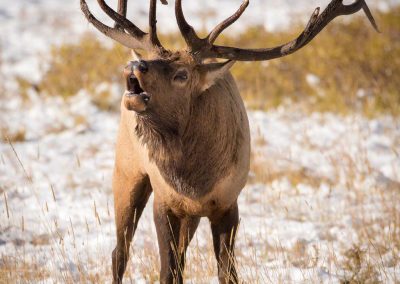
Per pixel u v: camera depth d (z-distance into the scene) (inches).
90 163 1418.6
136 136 733.9
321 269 834.2
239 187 750.5
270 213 1122.0
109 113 1828.2
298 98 1867.6
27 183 1274.6
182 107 691.4
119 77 2034.9
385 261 861.8
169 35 2330.2
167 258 733.9
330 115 1737.2
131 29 730.2
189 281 832.9
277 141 1524.4
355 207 1139.3
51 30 2787.9
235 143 736.3
